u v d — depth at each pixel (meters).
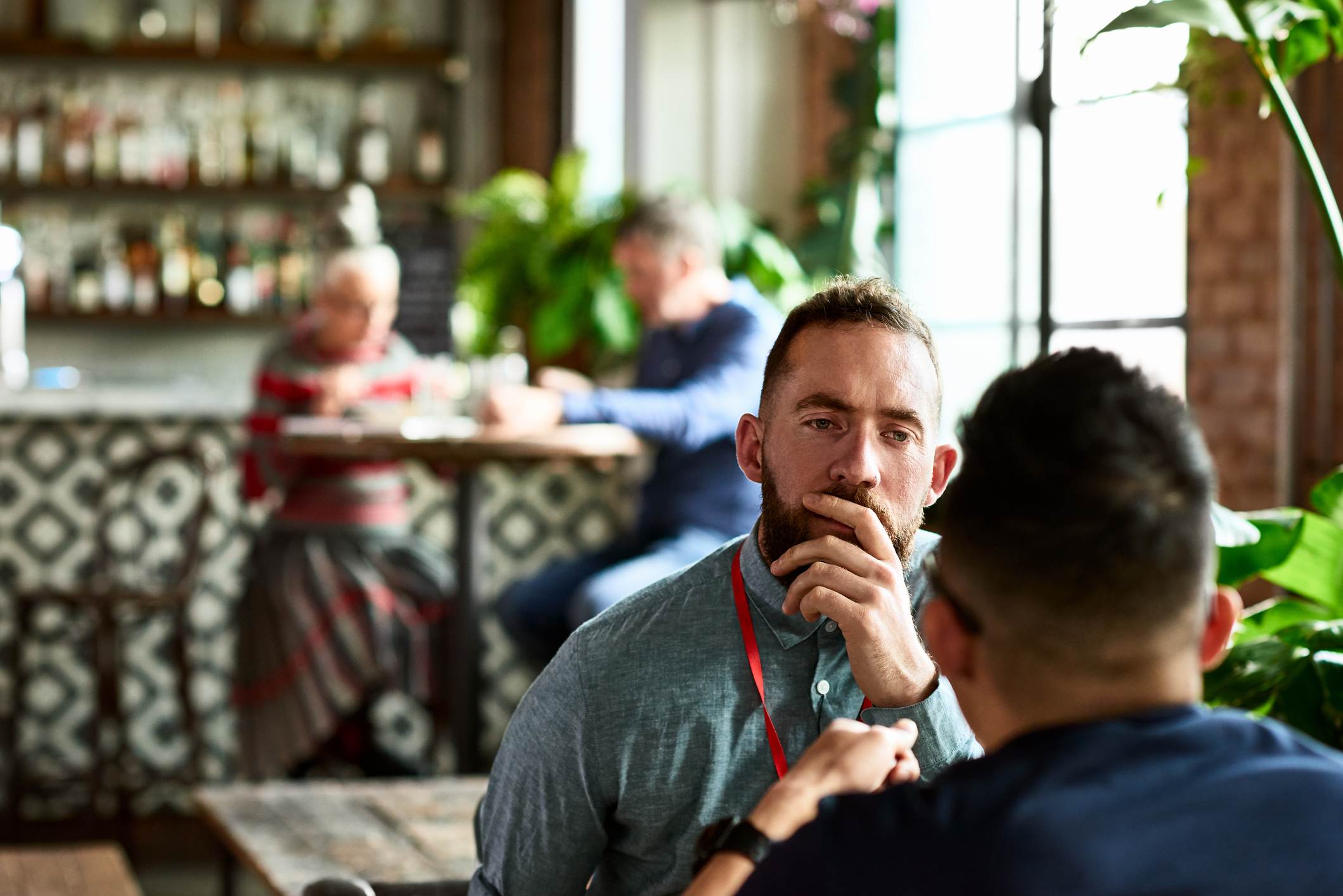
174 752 5.40
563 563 4.53
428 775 4.91
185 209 7.00
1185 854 0.93
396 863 2.47
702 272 4.31
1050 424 1.01
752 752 1.47
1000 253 4.83
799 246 6.10
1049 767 0.97
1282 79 2.12
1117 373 1.03
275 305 6.80
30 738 5.30
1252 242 3.65
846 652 1.47
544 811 1.51
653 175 6.66
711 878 1.16
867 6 5.55
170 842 5.04
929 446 1.49
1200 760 0.97
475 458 3.95
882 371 1.45
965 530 1.02
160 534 5.34
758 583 1.49
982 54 4.92
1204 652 1.08
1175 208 4.00
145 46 6.82
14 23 6.88
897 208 5.45
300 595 4.45
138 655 5.36
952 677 1.07
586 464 4.62
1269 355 3.62
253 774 4.52
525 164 7.11
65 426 5.27
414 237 5.83
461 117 7.12
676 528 4.27
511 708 5.68
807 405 1.46
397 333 5.79
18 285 6.82
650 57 6.64
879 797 1.00
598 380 6.43
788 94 6.68
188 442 5.32
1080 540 0.97
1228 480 3.72
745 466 1.58
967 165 5.01
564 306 5.87
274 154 6.95
